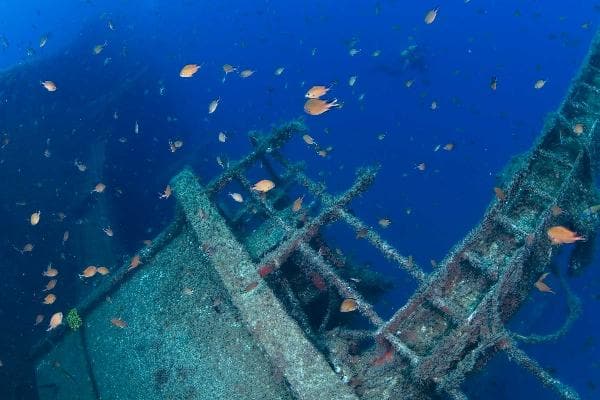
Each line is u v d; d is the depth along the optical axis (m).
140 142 13.95
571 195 5.13
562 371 7.80
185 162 14.29
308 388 3.76
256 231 6.10
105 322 6.23
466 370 3.83
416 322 4.58
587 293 8.77
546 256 4.80
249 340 4.75
